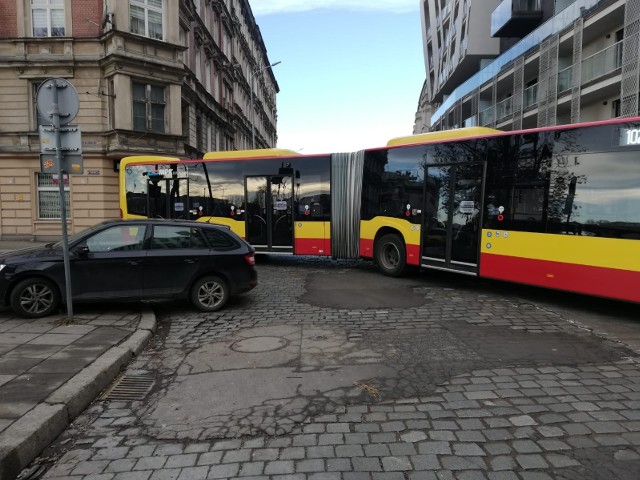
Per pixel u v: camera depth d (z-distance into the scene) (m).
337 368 4.92
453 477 2.95
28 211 20.67
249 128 50.28
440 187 9.53
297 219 12.09
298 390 4.36
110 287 6.91
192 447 3.38
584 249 7.21
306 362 5.12
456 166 9.19
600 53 20.69
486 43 37.53
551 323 6.73
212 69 31.27
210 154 13.09
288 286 9.70
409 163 10.21
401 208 10.37
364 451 3.27
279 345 5.73
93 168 20.25
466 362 5.08
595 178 7.11
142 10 20.47
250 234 12.47
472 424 3.65
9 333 5.91
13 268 6.56
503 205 8.34
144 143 20.48
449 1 45.75
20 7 19.94
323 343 5.79
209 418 3.83
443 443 3.36
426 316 7.14
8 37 19.97
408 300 8.30
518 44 28.89
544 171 7.73
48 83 6.24
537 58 26.47
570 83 23.03
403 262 10.38
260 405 4.05
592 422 3.67
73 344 5.45
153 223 7.31
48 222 20.67
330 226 11.76
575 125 7.40
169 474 3.04
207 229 7.56
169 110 21.34
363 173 11.32
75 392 4.00
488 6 37.41
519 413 3.83
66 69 20.05
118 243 7.06
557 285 7.54
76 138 6.31
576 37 22.36
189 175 12.91
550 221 7.64
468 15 37.81
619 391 4.29
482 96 35.28
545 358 5.20
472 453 3.22
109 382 4.64
